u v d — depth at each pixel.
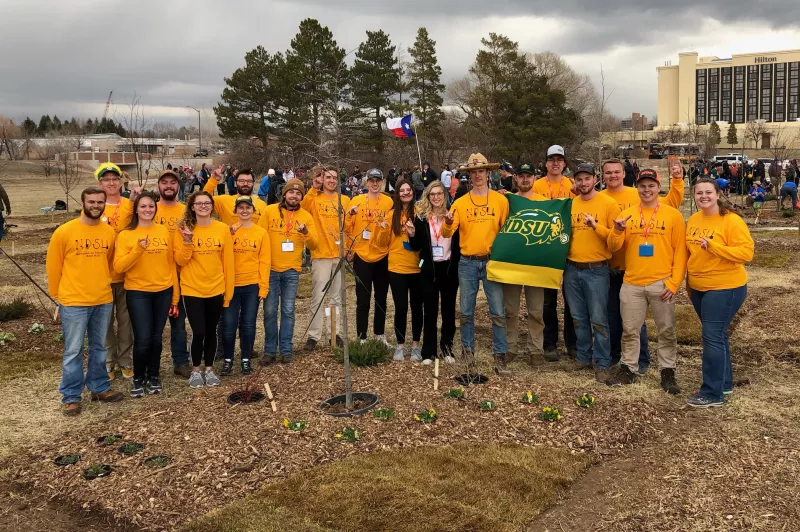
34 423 5.99
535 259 6.71
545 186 7.59
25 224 25.83
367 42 38.44
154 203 6.38
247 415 5.79
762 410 5.84
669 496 4.37
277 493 4.48
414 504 4.29
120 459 5.05
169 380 7.14
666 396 6.24
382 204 7.84
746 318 9.27
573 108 53.09
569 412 5.74
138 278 6.41
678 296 10.66
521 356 7.77
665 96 146.12
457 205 6.95
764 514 4.08
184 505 4.40
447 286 7.15
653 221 6.23
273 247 7.44
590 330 7.09
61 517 4.36
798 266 13.59
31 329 9.25
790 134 104.75
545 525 4.11
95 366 6.45
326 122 7.86
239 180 7.16
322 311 8.22
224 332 7.18
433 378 6.67
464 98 55.66
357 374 6.84
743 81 139.88
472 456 4.97
